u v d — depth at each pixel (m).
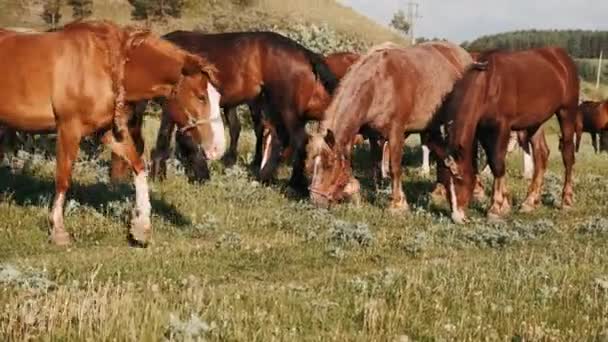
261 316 7.20
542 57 11.59
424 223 10.71
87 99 8.95
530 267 8.70
